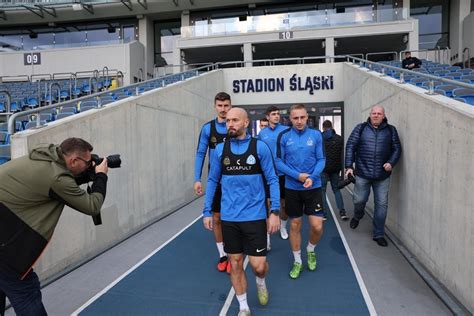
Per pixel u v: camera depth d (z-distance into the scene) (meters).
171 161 7.59
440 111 3.62
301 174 3.68
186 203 8.34
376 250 4.73
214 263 4.39
